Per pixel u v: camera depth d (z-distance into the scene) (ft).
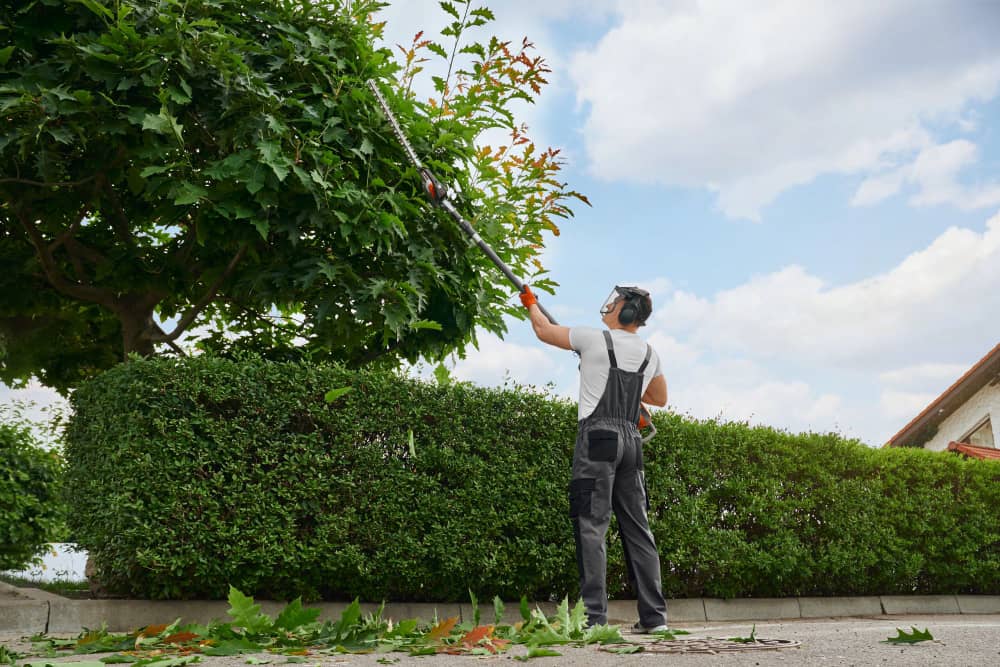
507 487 17.38
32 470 26.91
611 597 18.90
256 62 17.56
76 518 16.16
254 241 17.81
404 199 18.03
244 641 9.41
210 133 17.12
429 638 9.86
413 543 16.15
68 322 23.25
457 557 16.57
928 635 8.87
